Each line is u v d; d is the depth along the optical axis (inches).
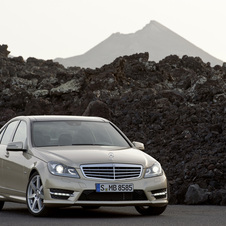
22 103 2128.4
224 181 1140.5
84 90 2116.1
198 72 2554.1
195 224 646.5
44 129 787.4
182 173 1210.6
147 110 1770.4
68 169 702.5
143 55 2583.7
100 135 797.9
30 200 737.0
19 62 3233.3
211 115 1620.3
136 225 630.5
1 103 2134.6
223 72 2436.0
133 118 1742.1
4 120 1972.2
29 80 2442.2
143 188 713.6
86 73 2231.8
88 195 697.6
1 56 3334.2
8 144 776.9
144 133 1632.6
